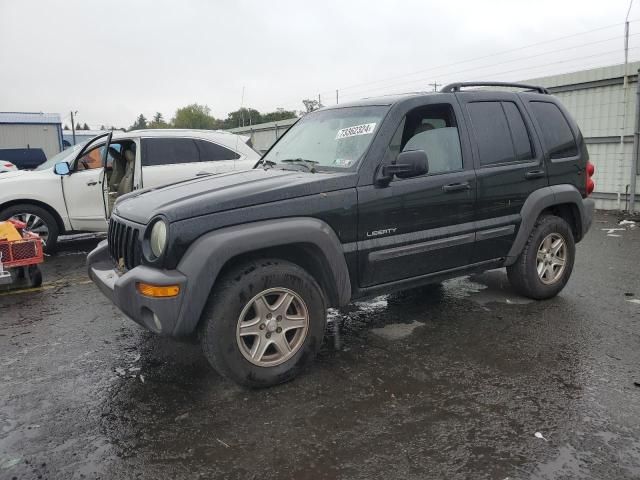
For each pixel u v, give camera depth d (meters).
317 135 4.51
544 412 3.14
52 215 7.88
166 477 2.62
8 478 2.62
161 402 3.36
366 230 3.81
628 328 4.46
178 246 3.19
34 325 4.85
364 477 2.59
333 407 3.26
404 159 3.74
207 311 3.31
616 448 2.77
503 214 4.64
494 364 3.81
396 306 5.16
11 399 3.44
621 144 11.18
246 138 9.28
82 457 2.79
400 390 3.46
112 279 3.73
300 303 3.56
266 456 2.77
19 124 27.19
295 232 3.43
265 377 3.45
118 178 8.41
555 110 5.27
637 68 10.66
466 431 2.96
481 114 4.61
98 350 4.23
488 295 5.44
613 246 7.90
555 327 4.51
